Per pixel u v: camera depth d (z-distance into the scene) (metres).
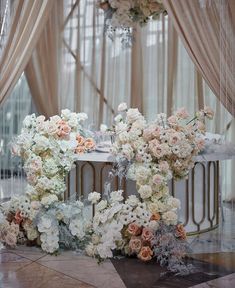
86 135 4.60
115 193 4.01
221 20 3.61
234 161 3.83
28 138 4.27
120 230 3.89
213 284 3.29
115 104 6.56
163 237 3.74
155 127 4.00
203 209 4.61
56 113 6.46
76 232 4.07
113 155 4.17
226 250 3.90
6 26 3.94
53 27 6.40
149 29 6.38
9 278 3.41
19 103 6.59
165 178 3.96
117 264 3.74
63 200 4.38
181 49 6.20
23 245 4.28
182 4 3.74
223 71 3.65
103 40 6.53
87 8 6.54
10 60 3.96
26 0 3.90
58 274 3.50
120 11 4.98
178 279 3.39
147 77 6.43
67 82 6.56
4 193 5.60
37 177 4.22
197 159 4.27
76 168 4.53
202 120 4.26
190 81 6.14
